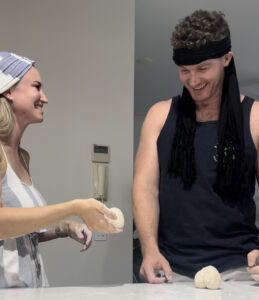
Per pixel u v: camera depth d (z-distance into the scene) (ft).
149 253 4.46
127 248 9.07
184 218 4.75
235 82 4.88
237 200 4.71
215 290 3.47
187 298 2.99
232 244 4.64
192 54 4.52
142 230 4.66
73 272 8.55
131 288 3.52
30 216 3.50
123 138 9.16
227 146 4.74
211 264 4.58
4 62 4.33
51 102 8.61
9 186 4.20
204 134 4.86
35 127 8.45
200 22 4.57
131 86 9.29
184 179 4.76
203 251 4.66
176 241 4.78
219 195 4.71
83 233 4.70
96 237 8.79
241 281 4.29
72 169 8.66
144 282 4.38
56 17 8.78
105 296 3.05
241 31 12.81
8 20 8.39
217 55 4.58
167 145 4.92
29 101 4.40
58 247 8.45
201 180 4.74
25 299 2.91
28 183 4.55
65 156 8.63
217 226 4.67
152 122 5.10
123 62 9.27
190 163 4.77
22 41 8.46
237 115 4.81
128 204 9.14
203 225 4.69
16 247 4.08
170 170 4.85
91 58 9.01
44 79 8.58
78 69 8.88
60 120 8.65
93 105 8.95
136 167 5.04
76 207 3.52
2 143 4.33
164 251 4.82
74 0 8.95
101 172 8.84
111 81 9.14
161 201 4.91
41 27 8.64
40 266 4.32
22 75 4.37
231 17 12.09
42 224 3.55
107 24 9.20
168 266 4.34
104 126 9.02
